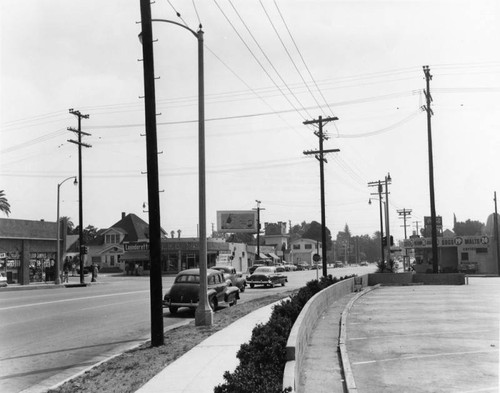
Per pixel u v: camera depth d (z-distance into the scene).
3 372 10.25
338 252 170.88
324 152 35.97
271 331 8.39
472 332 14.24
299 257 124.50
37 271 46.25
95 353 12.16
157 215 12.73
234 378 5.57
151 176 12.79
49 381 9.56
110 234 85.06
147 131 12.91
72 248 91.06
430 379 8.95
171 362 10.05
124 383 8.66
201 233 16.00
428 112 41.28
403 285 39.44
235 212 92.50
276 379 6.06
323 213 35.69
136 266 69.31
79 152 43.78
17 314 19.70
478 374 9.25
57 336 14.63
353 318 17.94
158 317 12.41
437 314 18.75
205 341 12.17
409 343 12.62
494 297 26.47
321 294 19.11
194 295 19.67
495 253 64.25
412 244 68.38
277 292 31.91
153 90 12.98
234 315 17.86
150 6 13.09
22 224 44.38
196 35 15.94
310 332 13.80
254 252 92.44
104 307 22.33
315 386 8.69
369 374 9.41
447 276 39.38
